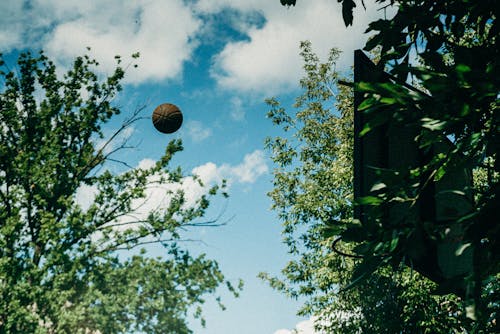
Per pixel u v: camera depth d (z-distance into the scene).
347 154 18.61
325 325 17.34
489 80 2.87
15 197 14.23
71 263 13.62
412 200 3.47
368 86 3.21
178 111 10.53
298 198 19.84
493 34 3.75
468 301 3.13
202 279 14.69
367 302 16.08
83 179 15.96
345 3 4.34
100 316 12.95
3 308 12.22
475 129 3.45
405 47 4.12
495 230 3.15
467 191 3.71
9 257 13.23
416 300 13.13
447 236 3.38
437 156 3.43
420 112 3.19
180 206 15.90
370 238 3.53
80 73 17.17
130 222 15.56
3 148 14.96
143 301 14.10
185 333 14.03
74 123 16.42
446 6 4.04
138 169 16.33
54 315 12.62
